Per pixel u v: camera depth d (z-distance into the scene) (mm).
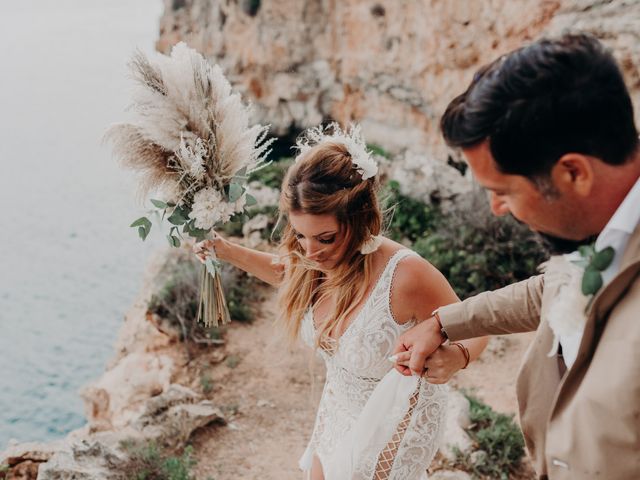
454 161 9484
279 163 9852
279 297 2340
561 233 1054
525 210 1041
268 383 5320
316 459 2447
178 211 2469
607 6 6133
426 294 2086
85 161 31219
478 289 6410
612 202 978
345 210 1955
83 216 23047
